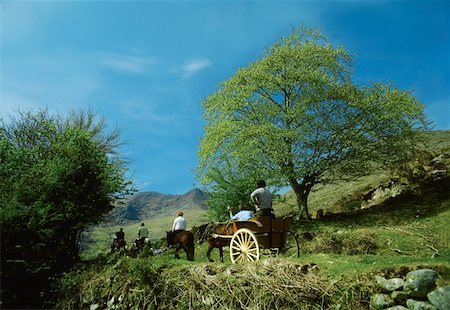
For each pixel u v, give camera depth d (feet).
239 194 79.36
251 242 37.60
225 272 33.99
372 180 108.68
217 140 78.54
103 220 62.28
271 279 31.27
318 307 28.73
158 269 38.14
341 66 81.41
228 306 31.45
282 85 80.94
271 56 80.84
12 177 49.96
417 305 25.66
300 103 77.71
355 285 28.66
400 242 49.55
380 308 26.91
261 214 39.17
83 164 55.31
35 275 46.98
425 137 82.53
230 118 81.30
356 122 77.82
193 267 36.06
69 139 57.77
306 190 80.38
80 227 54.08
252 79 81.46
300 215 78.79
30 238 46.44
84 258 61.72
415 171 82.94
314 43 80.94
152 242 77.00
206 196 85.71
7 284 43.98
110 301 39.34
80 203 54.54
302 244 53.36
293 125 79.56
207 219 82.94
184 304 33.78
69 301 42.45
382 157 80.38
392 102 75.77
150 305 35.78
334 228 62.54
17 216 45.06
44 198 49.42
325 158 77.87
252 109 82.79
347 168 80.18
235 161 78.74
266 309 29.78
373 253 47.24
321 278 30.40
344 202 93.81
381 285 28.02
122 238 72.59
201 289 33.94
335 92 78.48
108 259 48.08
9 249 44.62
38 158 57.52
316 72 78.64
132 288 38.47
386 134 79.46
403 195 77.56
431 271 27.04
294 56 80.02
